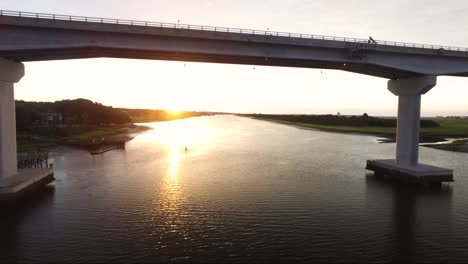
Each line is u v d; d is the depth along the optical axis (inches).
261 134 5467.5
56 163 2367.1
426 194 1557.6
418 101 1854.1
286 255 945.5
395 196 1523.1
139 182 1764.3
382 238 1063.6
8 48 1366.9
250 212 1289.4
